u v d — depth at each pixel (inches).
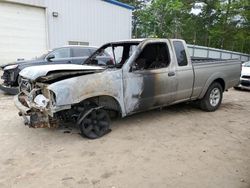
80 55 400.5
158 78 210.2
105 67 214.2
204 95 258.2
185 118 242.4
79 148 171.5
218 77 262.5
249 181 131.7
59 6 591.5
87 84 173.5
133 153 164.4
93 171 141.7
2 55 523.8
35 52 572.1
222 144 180.7
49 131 202.7
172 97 225.6
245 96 373.4
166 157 158.9
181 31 1453.0
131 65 195.9
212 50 850.8
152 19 1302.9
